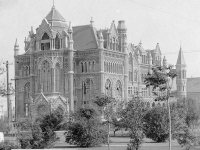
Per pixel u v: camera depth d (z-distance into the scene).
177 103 117.25
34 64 156.75
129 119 67.00
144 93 176.62
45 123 77.50
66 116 95.19
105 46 157.62
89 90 152.75
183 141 65.19
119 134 112.25
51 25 154.88
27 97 160.75
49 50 151.00
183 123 87.81
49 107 137.25
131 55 173.38
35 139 70.25
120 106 97.69
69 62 151.00
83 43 157.62
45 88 151.75
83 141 77.81
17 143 68.06
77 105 153.25
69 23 153.50
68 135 79.88
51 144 73.81
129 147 65.12
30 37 160.50
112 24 161.12
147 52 188.12
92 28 160.12
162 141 89.00
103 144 82.25
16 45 166.12
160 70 68.88
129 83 170.88
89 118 81.81
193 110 119.94
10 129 103.12
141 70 180.00
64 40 152.88
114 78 157.50
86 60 154.00
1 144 65.38
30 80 157.12
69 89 150.00
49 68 151.38
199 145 68.31
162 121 87.31
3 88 77.12
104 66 152.88
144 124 87.88
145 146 77.56
